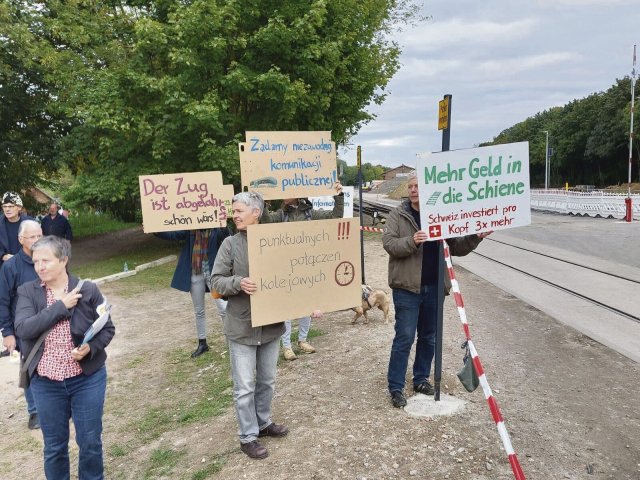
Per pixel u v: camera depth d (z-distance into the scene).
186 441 4.46
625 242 15.03
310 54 14.91
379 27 21.20
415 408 4.36
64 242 3.40
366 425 4.15
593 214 28.09
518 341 6.22
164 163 15.88
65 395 3.33
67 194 15.91
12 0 17.64
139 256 17.45
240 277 3.72
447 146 4.12
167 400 5.50
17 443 4.91
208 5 13.69
